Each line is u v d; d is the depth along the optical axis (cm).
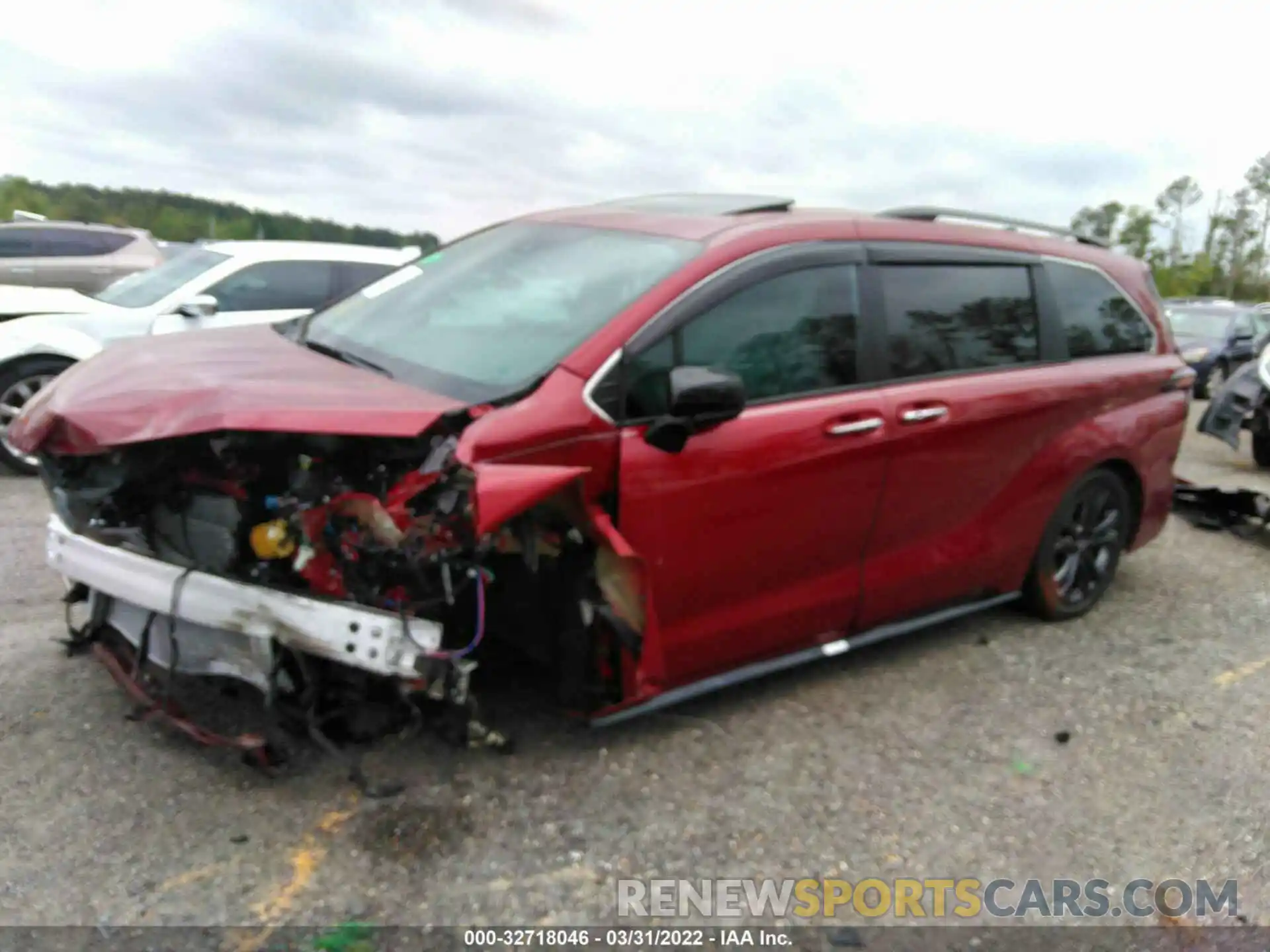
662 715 389
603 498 322
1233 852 335
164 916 268
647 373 330
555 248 395
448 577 297
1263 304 1964
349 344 379
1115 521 518
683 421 322
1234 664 480
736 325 353
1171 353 534
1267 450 1005
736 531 352
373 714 321
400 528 289
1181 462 1051
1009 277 452
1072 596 512
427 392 320
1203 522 719
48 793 312
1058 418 461
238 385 304
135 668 329
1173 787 371
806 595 385
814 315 376
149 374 322
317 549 297
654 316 334
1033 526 470
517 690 380
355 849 298
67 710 359
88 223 1483
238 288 817
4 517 599
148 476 304
